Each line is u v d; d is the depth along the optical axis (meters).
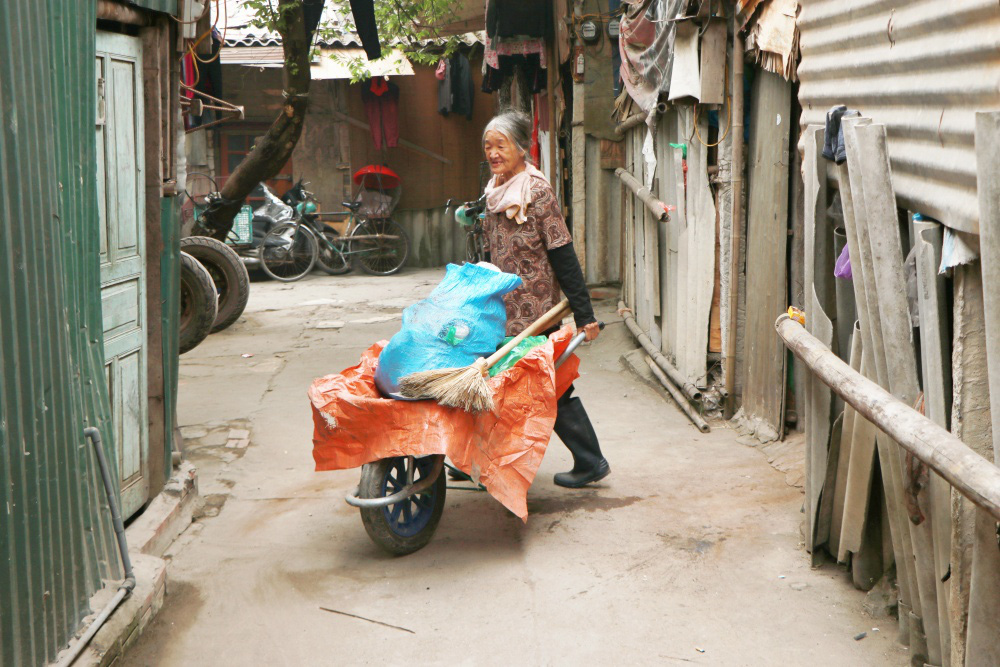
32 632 2.66
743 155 5.50
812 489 3.60
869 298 2.90
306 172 15.95
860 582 3.42
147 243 4.16
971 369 2.44
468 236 9.45
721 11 5.35
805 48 4.02
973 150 2.38
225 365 8.11
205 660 3.12
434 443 3.58
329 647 3.18
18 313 2.60
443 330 3.79
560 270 4.23
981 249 2.18
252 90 15.66
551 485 4.72
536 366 3.75
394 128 15.78
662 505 4.38
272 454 5.46
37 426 2.72
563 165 10.39
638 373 7.04
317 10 10.41
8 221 2.55
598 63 9.07
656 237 7.02
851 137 2.91
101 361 3.44
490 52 10.60
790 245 5.00
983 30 2.34
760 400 5.38
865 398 2.60
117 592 3.19
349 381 3.84
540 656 3.07
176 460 4.55
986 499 1.92
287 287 13.70
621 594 3.49
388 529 3.79
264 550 4.03
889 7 3.00
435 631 3.26
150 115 4.13
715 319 5.93
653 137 6.27
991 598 2.27
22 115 2.67
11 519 2.52
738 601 3.41
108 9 3.68
